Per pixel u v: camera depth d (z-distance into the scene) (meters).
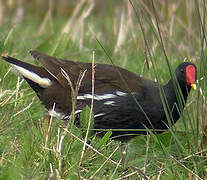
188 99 12.24
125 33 16.64
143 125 10.31
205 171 9.51
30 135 9.60
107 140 10.34
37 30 19.41
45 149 9.03
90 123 9.82
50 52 13.02
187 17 17.62
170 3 17.58
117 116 10.39
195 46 16.25
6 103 10.42
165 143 10.40
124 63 14.66
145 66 13.87
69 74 10.72
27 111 10.84
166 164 9.37
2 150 9.26
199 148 9.89
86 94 10.52
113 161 9.30
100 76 10.67
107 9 21.56
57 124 10.66
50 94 10.77
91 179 8.55
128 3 16.66
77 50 15.87
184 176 9.30
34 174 8.43
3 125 10.02
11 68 11.07
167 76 13.85
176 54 15.38
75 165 8.84
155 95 10.45
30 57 13.91
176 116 10.52
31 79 10.75
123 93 10.38
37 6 21.92
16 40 15.86
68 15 21.89
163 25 14.43
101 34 18.59
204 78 10.45
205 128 10.06
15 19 20.06
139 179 9.13
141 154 10.40
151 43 15.05
